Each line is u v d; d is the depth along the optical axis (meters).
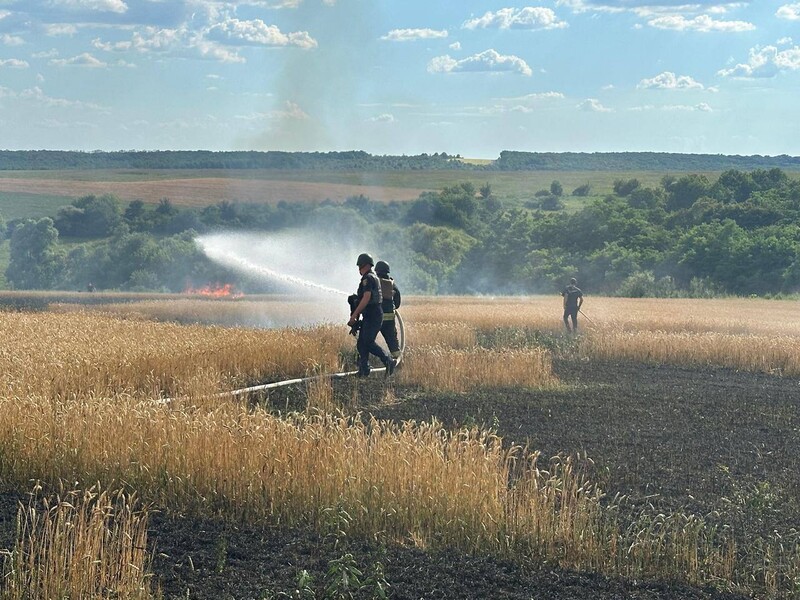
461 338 25.66
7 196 123.94
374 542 8.77
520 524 8.78
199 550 8.44
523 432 14.08
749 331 32.38
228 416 11.16
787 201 102.19
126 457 10.29
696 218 101.88
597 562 8.31
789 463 12.56
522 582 7.91
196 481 9.86
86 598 6.97
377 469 9.50
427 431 10.70
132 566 7.23
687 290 78.62
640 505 10.27
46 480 10.31
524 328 31.33
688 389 19.31
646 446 13.35
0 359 16.12
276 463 9.70
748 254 79.38
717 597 7.72
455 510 8.98
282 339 20.41
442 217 119.00
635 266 84.25
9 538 8.30
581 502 9.16
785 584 8.02
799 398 18.48
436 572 8.05
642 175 192.38
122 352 17.39
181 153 164.62
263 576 7.81
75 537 7.67
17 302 52.91
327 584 7.65
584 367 22.84
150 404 11.66
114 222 106.25
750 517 9.91
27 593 7.00
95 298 58.16
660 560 8.39
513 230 98.56
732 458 12.76
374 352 18.91
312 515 9.31
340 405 15.89
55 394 13.78
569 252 94.19
